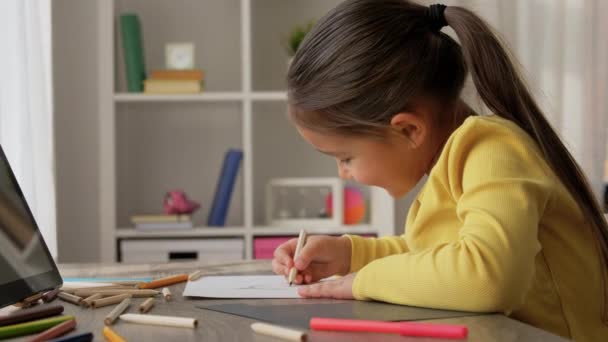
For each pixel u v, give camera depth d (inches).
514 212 30.4
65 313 30.5
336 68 36.3
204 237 103.6
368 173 37.9
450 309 29.5
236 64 117.6
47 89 93.2
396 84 36.2
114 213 102.3
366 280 32.3
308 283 39.0
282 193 108.8
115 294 34.1
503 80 36.6
